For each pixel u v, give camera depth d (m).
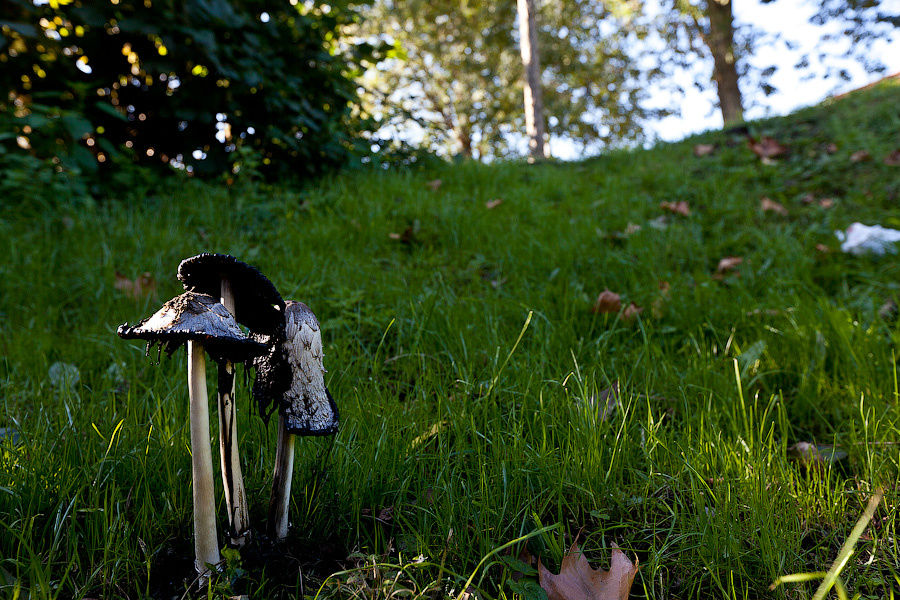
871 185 5.07
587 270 3.76
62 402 1.97
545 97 24.25
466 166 6.63
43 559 1.39
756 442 1.90
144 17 4.41
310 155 5.36
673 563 1.49
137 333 1.09
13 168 4.20
